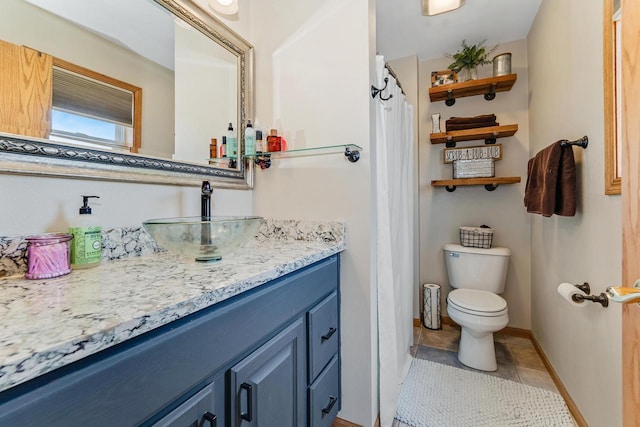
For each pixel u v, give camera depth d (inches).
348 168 48.0
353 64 47.6
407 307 71.5
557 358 62.5
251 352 27.7
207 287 23.2
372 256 47.4
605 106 41.5
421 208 97.8
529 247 84.9
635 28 20.9
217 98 49.2
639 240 20.3
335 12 49.3
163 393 19.4
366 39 46.7
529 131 84.0
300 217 51.8
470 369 68.9
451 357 74.5
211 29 47.7
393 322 50.9
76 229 30.0
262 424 28.3
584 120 49.1
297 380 35.0
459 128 86.0
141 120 38.1
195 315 22.0
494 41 87.0
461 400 57.6
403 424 51.9
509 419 52.2
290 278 34.2
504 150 87.4
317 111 50.5
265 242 49.1
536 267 78.7
